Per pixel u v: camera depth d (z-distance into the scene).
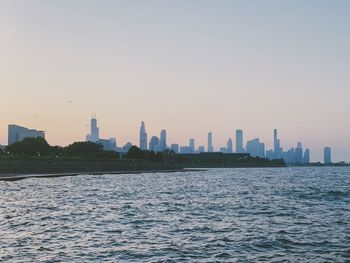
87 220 41.72
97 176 151.50
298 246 29.73
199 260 25.61
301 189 93.75
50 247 28.70
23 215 45.25
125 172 192.75
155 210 51.09
